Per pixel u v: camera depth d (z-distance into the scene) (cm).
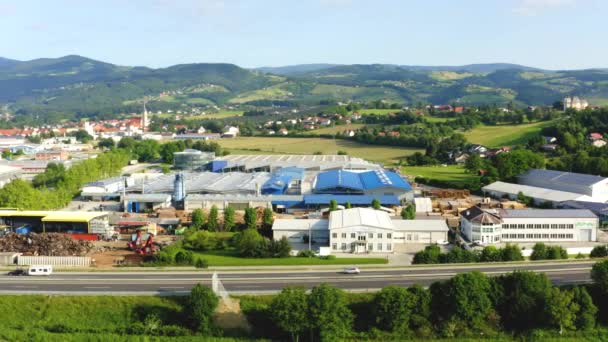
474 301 8450
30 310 8838
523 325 8525
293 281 9919
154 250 12050
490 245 12431
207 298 8444
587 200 17225
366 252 12381
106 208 18250
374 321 8556
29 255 11419
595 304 8956
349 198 17662
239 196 17962
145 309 8875
